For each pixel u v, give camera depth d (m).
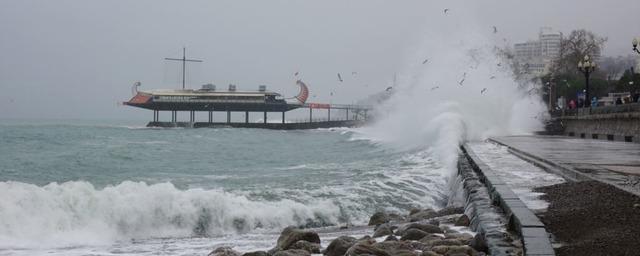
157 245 18.94
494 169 24.80
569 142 47.38
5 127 118.50
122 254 17.14
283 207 24.05
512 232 13.16
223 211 23.05
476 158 29.38
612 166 23.69
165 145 73.38
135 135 104.12
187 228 22.36
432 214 21.39
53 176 36.81
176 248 18.09
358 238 16.34
